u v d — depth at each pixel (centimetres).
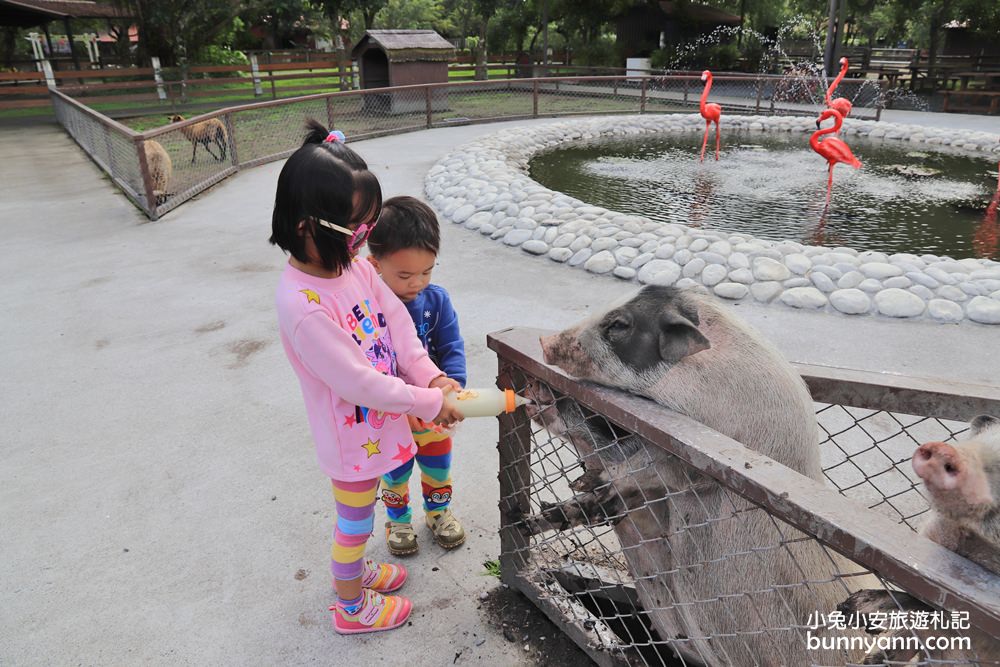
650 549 213
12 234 833
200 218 893
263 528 309
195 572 282
